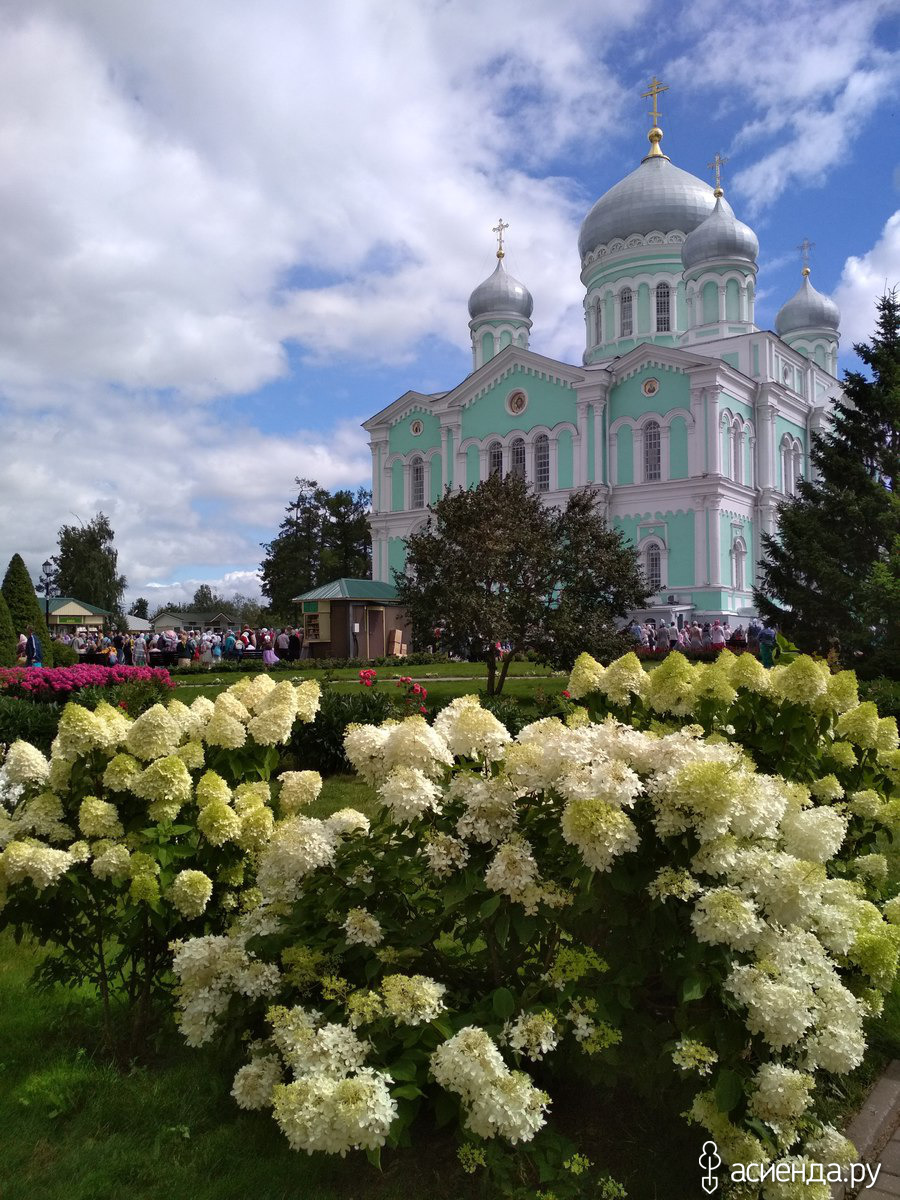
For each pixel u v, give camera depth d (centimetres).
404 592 1956
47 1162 369
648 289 5597
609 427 4969
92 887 429
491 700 1231
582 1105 401
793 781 521
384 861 391
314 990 394
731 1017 346
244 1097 369
